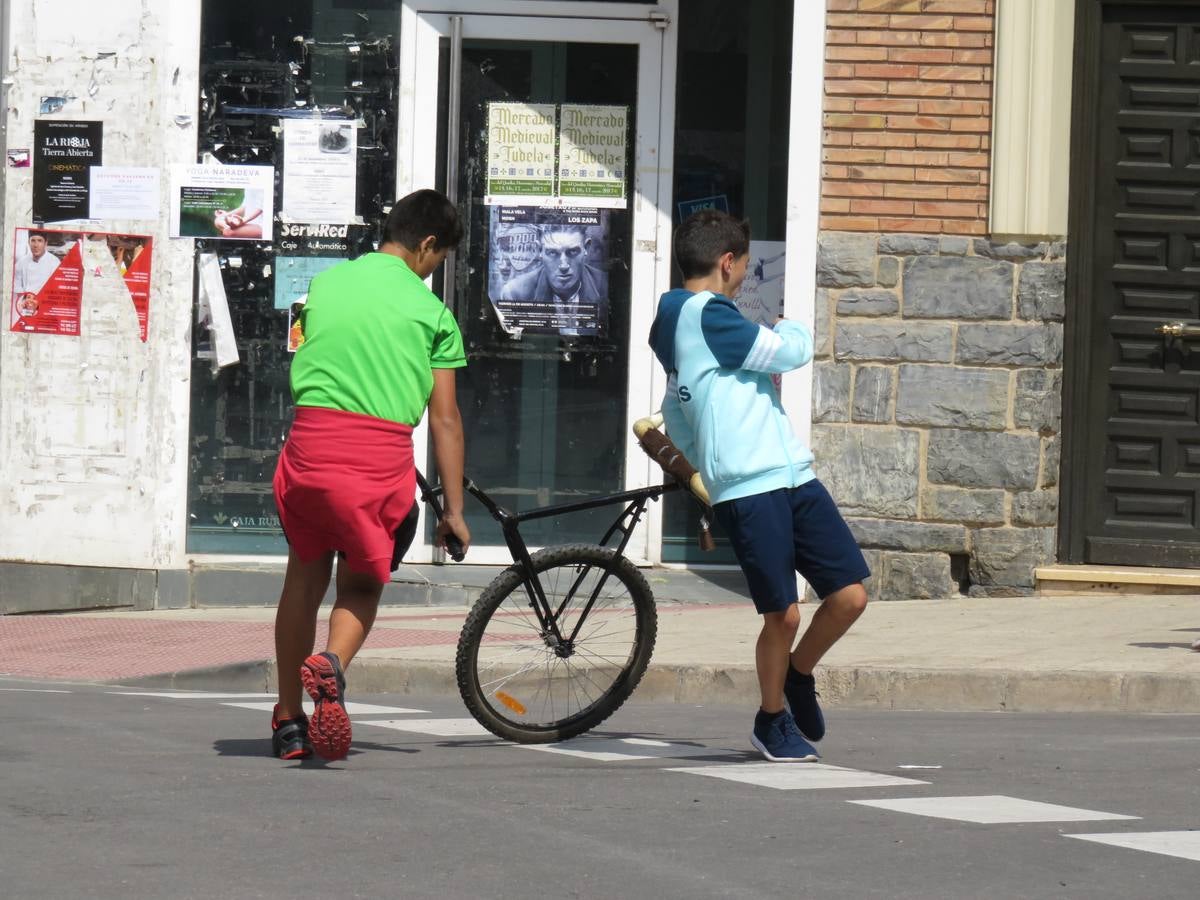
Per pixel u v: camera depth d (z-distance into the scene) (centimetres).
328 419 2314
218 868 1725
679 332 2409
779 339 2372
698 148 4347
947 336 4134
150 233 4288
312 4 4316
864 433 4144
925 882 1700
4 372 4322
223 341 4303
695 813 2025
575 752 2506
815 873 1731
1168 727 2848
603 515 4362
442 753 2470
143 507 4288
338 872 1716
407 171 4325
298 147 4319
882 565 4156
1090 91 4184
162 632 3944
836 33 4131
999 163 4112
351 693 3381
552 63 4331
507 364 4359
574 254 4356
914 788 2219
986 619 3791
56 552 4309
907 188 4138
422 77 4319
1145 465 4200
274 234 4319
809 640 2448
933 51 4125
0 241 4328
